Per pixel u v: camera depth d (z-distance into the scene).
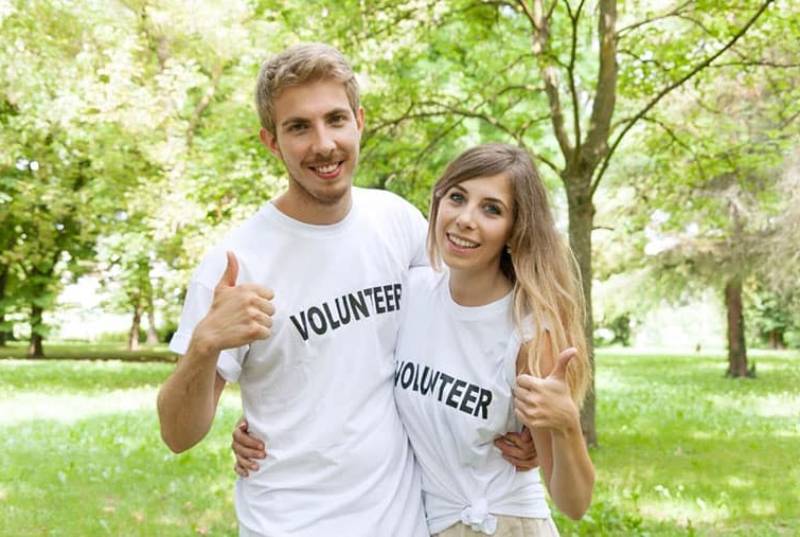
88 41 15.72
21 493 7.29
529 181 2.55
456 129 10.62
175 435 2.40
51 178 18.83
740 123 12.83
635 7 10.09
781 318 35.72
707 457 9.18
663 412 13.14
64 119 15.37
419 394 2.66
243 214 12.11
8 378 17.66
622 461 8.89
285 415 2.60
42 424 11.16
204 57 16.30
